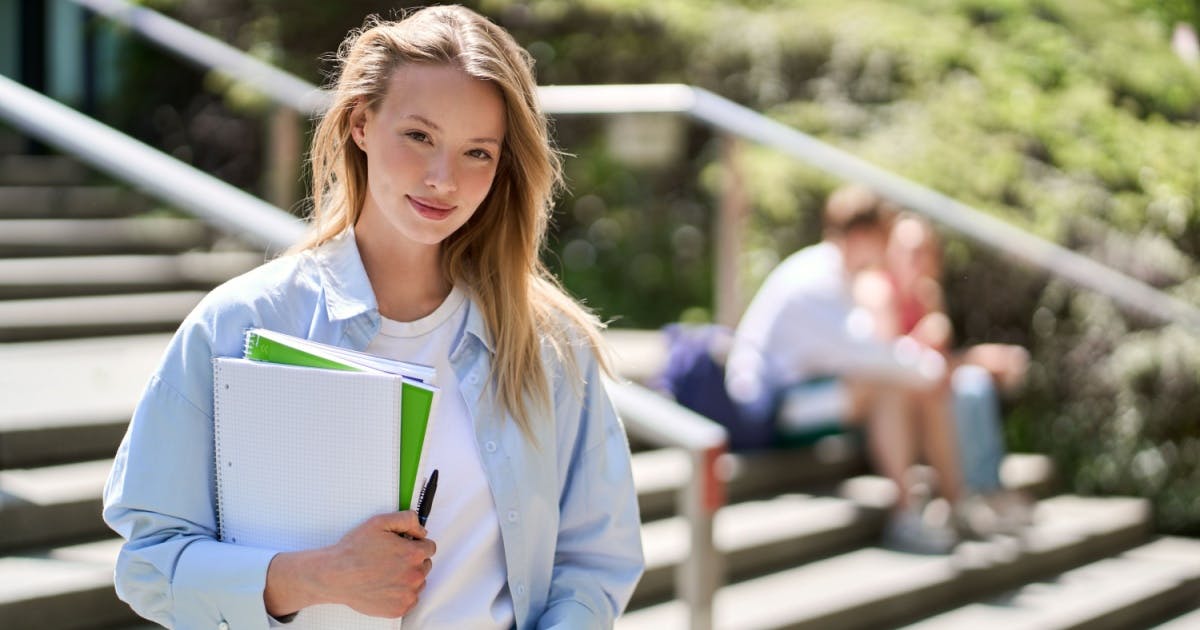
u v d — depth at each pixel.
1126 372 7.15
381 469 1.67
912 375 5.39
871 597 4.85
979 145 8.30
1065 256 6.15
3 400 4.30
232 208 3.67
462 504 1.82
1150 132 8.40
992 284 7.82
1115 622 5.41
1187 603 5.88
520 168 1.88
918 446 5.71
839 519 5.38
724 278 6.31
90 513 3.81
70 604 3.36
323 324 1.82
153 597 1.72
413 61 1.78
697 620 3.62
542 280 2.03
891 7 9.45
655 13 9.21
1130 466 7.01
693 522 3.61
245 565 1.66
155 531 1.71
